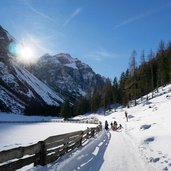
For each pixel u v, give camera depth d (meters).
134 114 53.12
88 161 12.09
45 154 9.72
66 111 118.44
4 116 128.88
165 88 73.56
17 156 7.67
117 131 36.47
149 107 52.47
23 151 8.02
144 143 18.48
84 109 128.12
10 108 179.00
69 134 13.90
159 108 41.34
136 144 18.98
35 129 48.25
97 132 29.86
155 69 87.62
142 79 74.88
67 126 59.84
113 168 10.98
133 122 39.72
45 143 9.78
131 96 80.25
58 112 178.50
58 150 11.73
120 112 72.69
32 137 30.16
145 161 12.46
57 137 11.54
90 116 104.69
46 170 8.99
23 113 178.62
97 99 115.62
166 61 76.62
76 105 133.38
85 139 20.48
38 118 137.50
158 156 12.99
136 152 15.41
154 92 78.00
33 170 8.47
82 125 64.31
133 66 73.69
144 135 22.50
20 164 7.89
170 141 16.17
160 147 15.47
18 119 122.81
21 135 33.19
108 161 12.48
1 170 6.82
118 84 108.12
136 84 74.00
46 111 175.75
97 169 10.65
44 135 33.69
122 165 11.61
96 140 21.50
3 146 19.00
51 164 10.11
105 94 105.81
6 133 36.69
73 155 12.83
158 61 81.62
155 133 21.28
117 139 23.88
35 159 9.08
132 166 11.42
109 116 74.81
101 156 13.84
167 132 19.81
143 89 82.75
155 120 29.91
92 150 15.84
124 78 100.88
